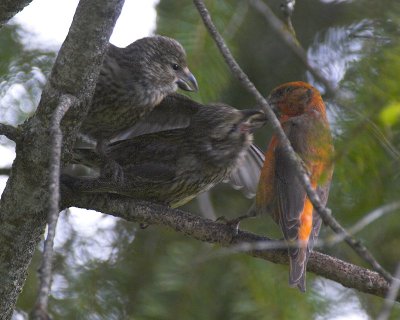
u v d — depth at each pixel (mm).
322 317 9242
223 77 9242
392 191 7199
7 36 9602
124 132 9828
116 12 6672
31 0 7410
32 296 9750
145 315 9156
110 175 8969
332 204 8445
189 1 9258
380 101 6195
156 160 9562
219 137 9742
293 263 7742
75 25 6668
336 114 7520
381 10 8766
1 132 7023
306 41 10750
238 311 9086
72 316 9438
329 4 10773
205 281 9414
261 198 9094
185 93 9883
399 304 9289
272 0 10922
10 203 7387
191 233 8164
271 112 5801
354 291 9461
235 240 8094
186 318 9219
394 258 9445
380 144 6484
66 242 10086
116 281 9789
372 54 7266
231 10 9109
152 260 9977
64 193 8125
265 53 11023
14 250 7574
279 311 9117
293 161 5621
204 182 9789
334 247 9555
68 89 6840
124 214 8234
